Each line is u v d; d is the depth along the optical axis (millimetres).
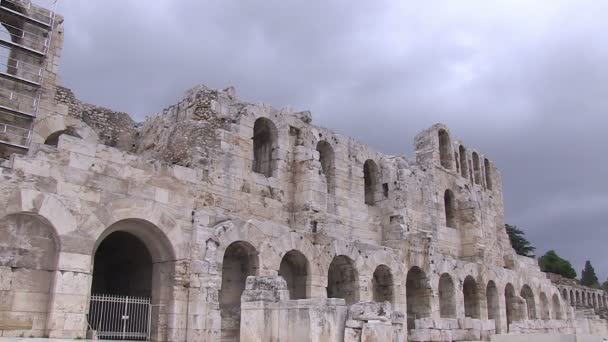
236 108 32125
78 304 20938
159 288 24578
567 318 55000
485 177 53812
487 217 51000
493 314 44281
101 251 31500
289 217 32562
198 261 24703
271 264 27391
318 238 30203
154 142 33062
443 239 43531
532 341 30734
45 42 29812
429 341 30812
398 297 34406
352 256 31969
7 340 18344
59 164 21578
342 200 36125
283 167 33000
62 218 21188
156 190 24609
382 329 18297
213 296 24375
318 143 36719
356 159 38281
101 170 22797
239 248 27922
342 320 18922
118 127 34906
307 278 29359
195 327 23734
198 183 27484
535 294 50844
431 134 46531
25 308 20312
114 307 25328
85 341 19688
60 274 20688
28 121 28391
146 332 24031
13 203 20031
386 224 38219
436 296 37250
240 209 29797
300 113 35188
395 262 34875
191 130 29375
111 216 22688
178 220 25016
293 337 19656
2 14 28609
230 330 25859
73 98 31859
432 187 43656
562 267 112375
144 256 27734
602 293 92125
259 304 20969
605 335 59688
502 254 51562
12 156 20500
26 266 20578
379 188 39750
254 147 34656
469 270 41750
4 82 27969
